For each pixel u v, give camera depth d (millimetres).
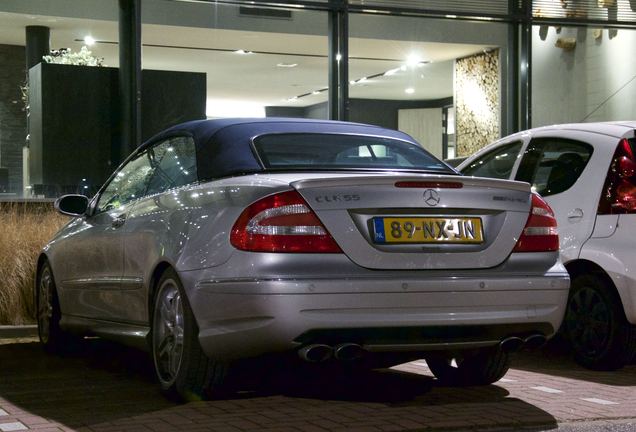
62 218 8805
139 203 5383
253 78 17203
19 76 13445
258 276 4242
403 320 4344
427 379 5609
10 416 4480
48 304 6492
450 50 13922
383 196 4414
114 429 4191
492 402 4941
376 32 13062
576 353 6234
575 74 13945
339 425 4309
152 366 5984
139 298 5113
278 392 5113
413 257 4414
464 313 4469
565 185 6387
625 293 5879
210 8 12586
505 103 13977
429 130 16906
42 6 12516
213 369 4621
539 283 4633
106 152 12141
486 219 4613
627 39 14109
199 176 4977
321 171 4863
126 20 12055
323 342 4297
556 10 13672
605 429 4398
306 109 18781
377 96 17547
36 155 12133
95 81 12102
